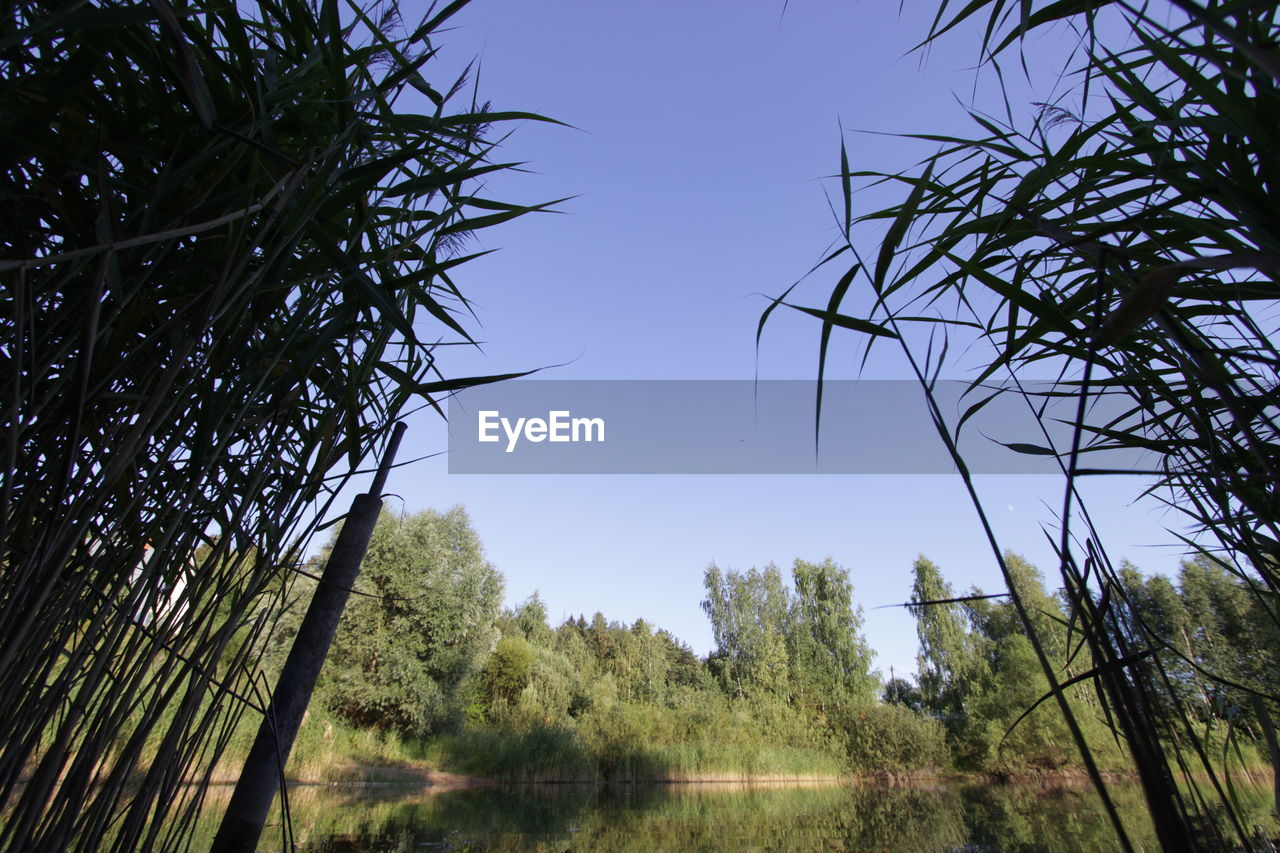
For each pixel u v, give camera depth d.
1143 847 5.31
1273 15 0.71
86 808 1.02
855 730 20.23
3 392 0.86
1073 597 0.74
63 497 0.79
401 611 15.20
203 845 3.77
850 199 1.03
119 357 0.95
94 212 0.93
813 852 6.10
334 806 8.33
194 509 1.14
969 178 1.19
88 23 0.72
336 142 1.04
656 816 9.13
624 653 32.09
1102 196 1.08
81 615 1.02
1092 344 0.65
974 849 6.04
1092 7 0.83
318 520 1.38
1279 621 1.04
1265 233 0.74
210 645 1.17
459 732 15.88
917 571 23.61
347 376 1.41
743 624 27.69
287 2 1.07
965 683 19.67
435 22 1.10
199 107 0.84
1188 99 0.84
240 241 0.94
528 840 6.27
